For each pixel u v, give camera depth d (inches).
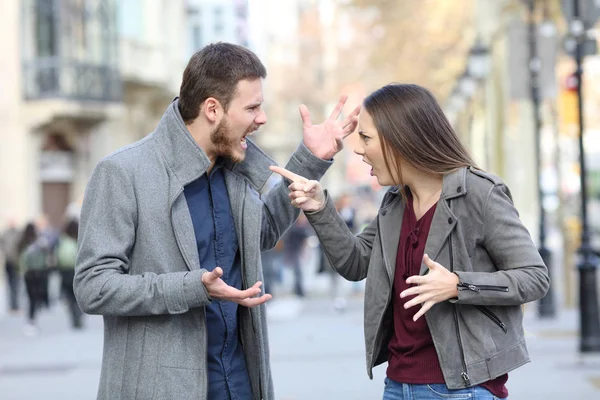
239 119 164.7
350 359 499.8
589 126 1754.4
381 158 167.2
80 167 1246.3
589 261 477.4
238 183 171.3
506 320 161.6
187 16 1551.4
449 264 161.3
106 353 165.2
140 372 161.0
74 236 734.5
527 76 675.4
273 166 171.9
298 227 941.8
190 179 164.2
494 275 157.0
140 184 163.0
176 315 161.6
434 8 1658.5
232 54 165.2
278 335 620.7
